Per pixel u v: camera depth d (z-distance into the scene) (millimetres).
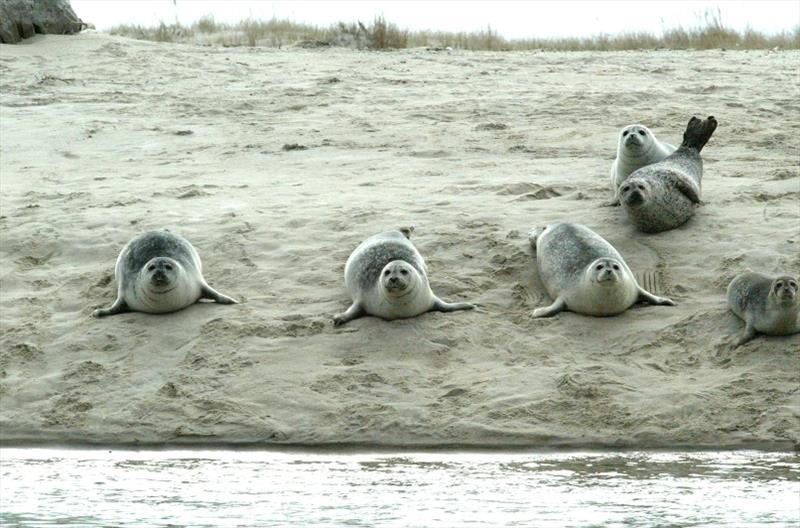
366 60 37500
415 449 15945
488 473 14719
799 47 42156
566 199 22469
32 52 36469
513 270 19859
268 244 21016
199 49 39062
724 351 17422
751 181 22797
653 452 15570
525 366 17391
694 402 16344
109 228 21891
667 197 20281
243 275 20172
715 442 15734
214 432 16562
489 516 13008
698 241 20172
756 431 15844
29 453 16125
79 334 18781
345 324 18516
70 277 20484
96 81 33562
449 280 19609
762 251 19625
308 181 24422
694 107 29078
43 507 13641
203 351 18109
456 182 23797
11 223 22328
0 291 20281
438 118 28938
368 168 25188
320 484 14398
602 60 37031
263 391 17203
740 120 27703
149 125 29125
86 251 21234
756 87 31453
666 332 17906
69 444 16547
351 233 21188
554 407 16453
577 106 29547
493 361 17594
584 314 18578
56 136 28234
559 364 17406
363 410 16656
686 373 17094
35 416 17141
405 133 27719
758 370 16938
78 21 38969
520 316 18688
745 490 13844
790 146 25609
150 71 34875
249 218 21953
